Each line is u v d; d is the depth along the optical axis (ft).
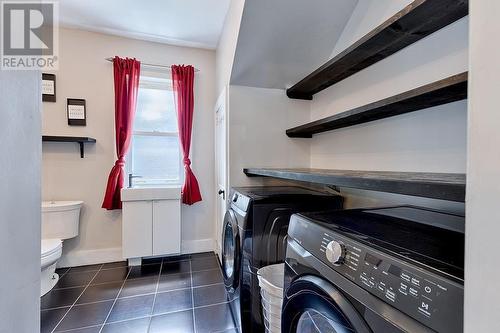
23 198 1.99
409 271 1.73
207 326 5.52
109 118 8.87
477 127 1.22
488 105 1.18
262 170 5.79
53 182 8.41
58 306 6.23
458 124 3.44
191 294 6.82
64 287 7.16
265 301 4.16
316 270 2.50
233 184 6.95
